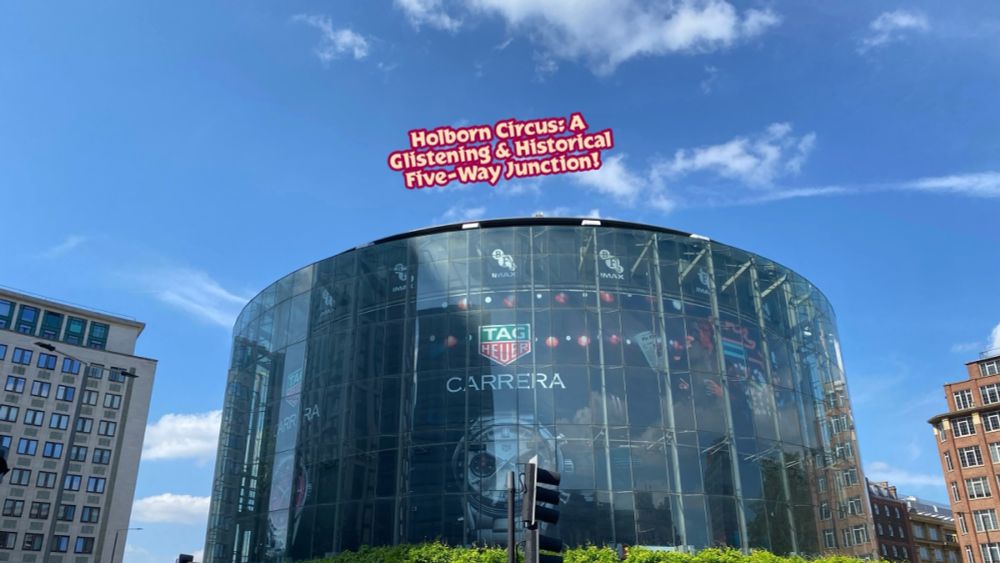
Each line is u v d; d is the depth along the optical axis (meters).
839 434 45.28
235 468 46.44
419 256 43.00
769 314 44.41
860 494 44.34
